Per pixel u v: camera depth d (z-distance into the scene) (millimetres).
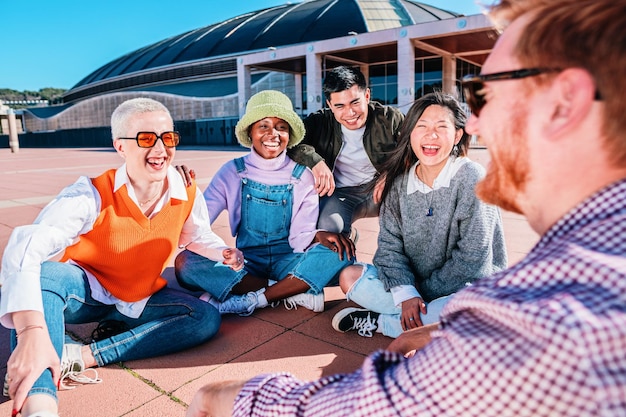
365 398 676
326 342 2609
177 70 48188
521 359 552
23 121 61594
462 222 2426
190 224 2646
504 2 706
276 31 47250
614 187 607
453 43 22938
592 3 590
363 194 3814
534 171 675
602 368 503
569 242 607
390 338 2646
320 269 2924
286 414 773
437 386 618
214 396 987
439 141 2309
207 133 35000
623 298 521
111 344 2311
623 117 579
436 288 2586
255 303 2971
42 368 1690
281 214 3139
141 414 1962
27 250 1870
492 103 703
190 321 2449
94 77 67750
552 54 609
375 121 3592
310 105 24500
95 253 2260
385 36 21672
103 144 44719
